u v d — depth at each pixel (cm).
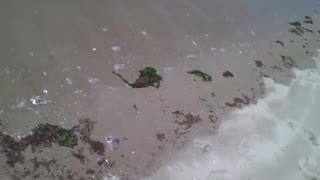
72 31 148
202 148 130
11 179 110
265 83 156
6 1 147
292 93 155
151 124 132
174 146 129
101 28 152
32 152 117
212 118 139
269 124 143
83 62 141
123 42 150
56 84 133
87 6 156
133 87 139
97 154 121
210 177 124
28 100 127
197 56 156
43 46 141
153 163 123
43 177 113
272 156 134
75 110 129
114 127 128
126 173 119
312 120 149
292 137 141
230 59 159
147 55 150
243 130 138
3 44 137
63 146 120
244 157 131
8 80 130
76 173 116
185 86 145
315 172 134
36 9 149
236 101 146
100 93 135
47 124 123
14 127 121
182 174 122
